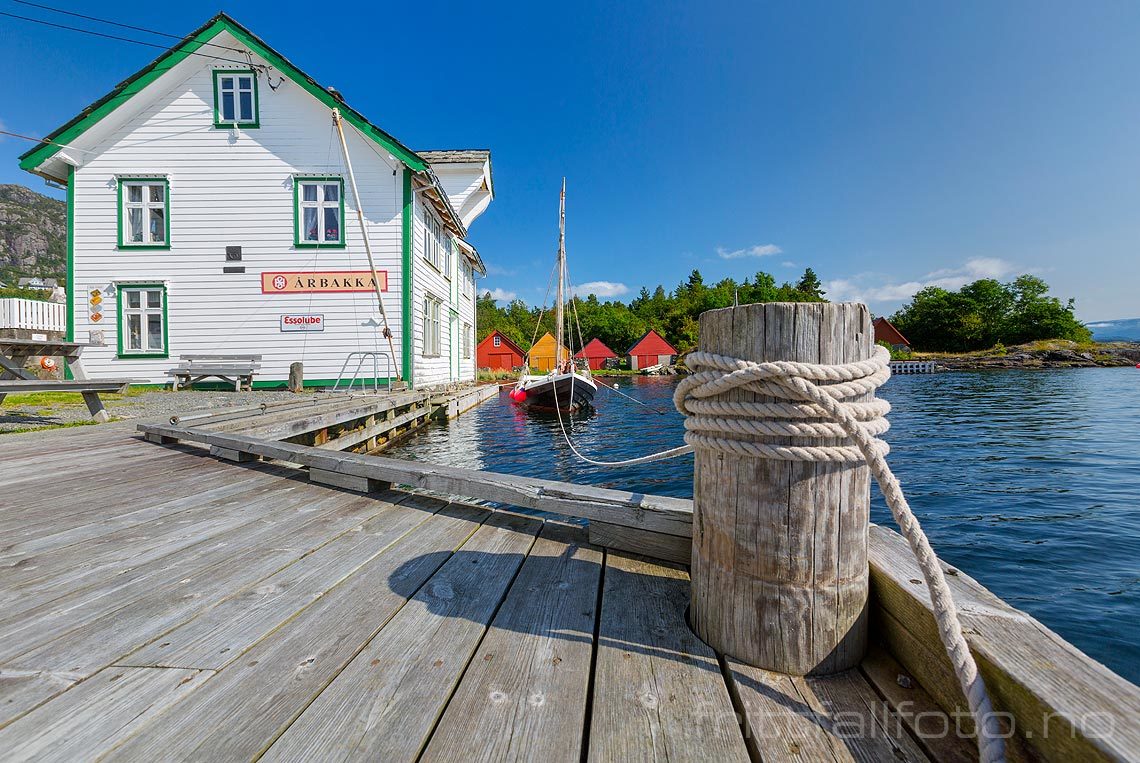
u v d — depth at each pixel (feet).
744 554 5.09
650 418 53.67
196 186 40.63
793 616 4.91
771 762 3.88
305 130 40.98
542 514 13.24
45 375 40.34
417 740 4.08
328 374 41.14
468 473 10.14
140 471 13.58
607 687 4.78
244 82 40.98
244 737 4.10
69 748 3.94
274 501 10.98
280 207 40.91
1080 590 13.67
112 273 40.34
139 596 6.59
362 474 11.55
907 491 23.72
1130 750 2.83
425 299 46.03
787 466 4.90
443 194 44.68
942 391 87.76
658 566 7.63
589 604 6.44
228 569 7.48
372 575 7.30
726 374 5.08
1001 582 14.23
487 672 5.01
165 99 40.55
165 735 4.11
